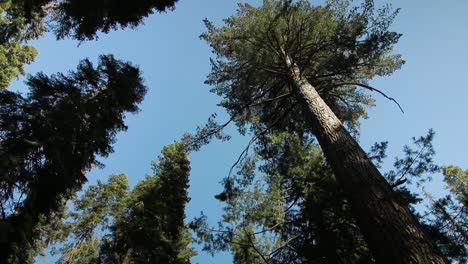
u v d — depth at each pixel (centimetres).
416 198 723
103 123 919
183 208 1670
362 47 1041
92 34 838
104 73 964
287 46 1165
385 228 543
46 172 793
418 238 514
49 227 1664
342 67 1102
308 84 1047
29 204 745
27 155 757
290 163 962
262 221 868
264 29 1145
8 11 1811
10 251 689
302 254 812
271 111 1256
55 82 889
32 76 871
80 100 872
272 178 948
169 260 1449
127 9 823
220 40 1284
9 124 759
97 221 1791
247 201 884
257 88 1270
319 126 848
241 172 1105
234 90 1299
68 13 800
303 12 1177
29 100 823
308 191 855
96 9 777
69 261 1638
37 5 885
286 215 909
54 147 776
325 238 805
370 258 763
